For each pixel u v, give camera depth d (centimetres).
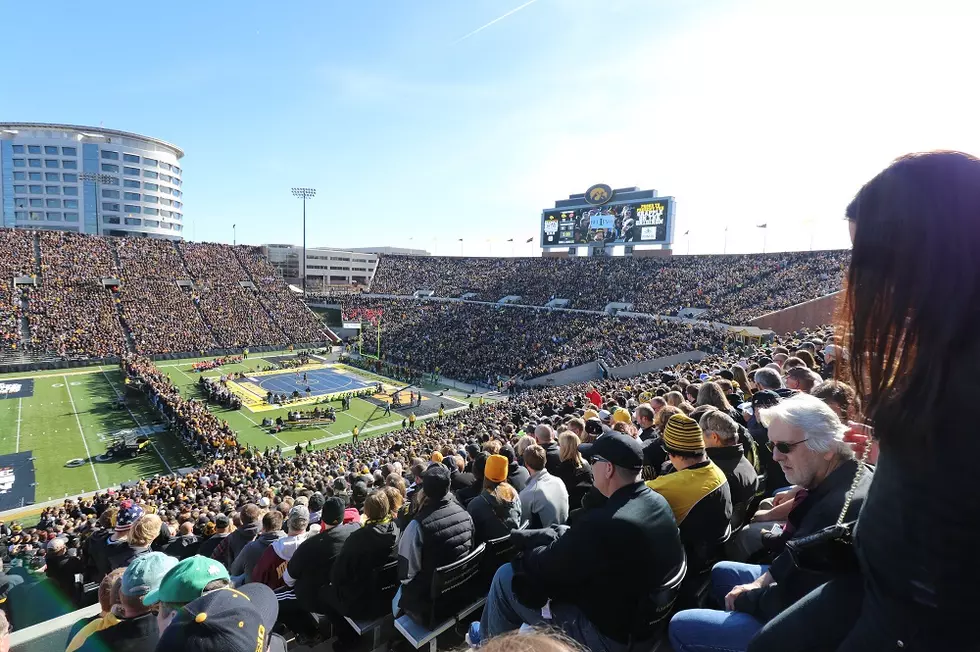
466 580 471
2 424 3262
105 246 6631
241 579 639
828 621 206
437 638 482
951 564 133
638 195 6169
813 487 316
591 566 322
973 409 125
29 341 4838
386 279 8388
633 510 329
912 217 139
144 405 3722
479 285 7419
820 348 1342
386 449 2403
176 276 6694
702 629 317
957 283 129
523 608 387
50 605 828
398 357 5653
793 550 224
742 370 991
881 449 158
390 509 619
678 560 342
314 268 10750
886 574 153
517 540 420
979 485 126
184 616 294
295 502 1043
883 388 146
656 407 894
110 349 5088
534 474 561
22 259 5866
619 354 4372
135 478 2600
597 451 352
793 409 314
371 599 495
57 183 10681
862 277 156
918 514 139
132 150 11269
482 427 1944
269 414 3794
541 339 5312
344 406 3991
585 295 6184
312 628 539
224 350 5803
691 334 4453
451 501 482
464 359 5275
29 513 2222
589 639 338
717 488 398
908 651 148
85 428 3250
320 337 6612
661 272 6012
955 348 128
